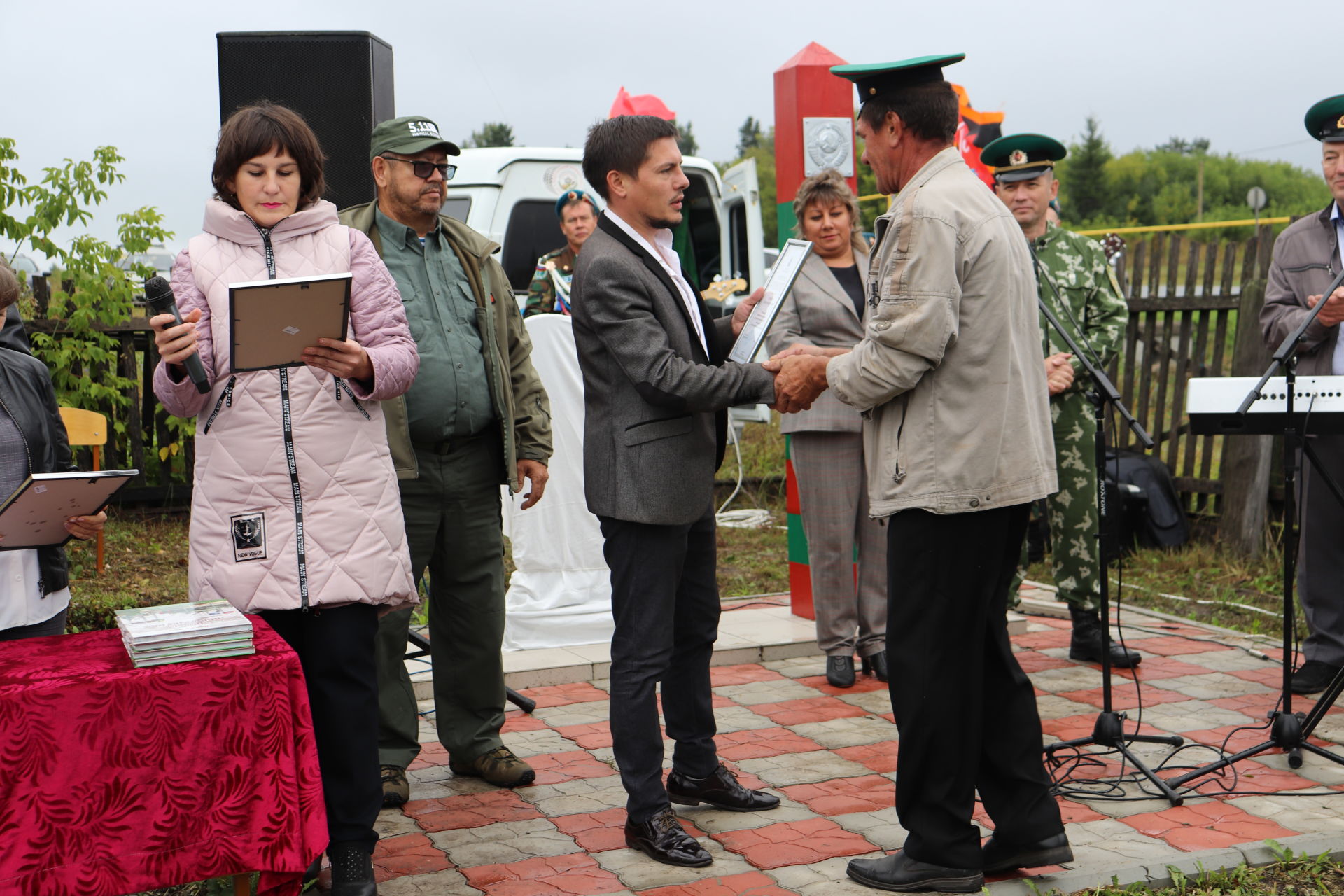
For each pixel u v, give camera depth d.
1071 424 4.95
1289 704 3.76
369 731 2.83
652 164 3.12
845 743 4.09
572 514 5.22
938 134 2.84
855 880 2.94
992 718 2.93
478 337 3.65
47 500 2.73
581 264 3.16
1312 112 4.61
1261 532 6.81
